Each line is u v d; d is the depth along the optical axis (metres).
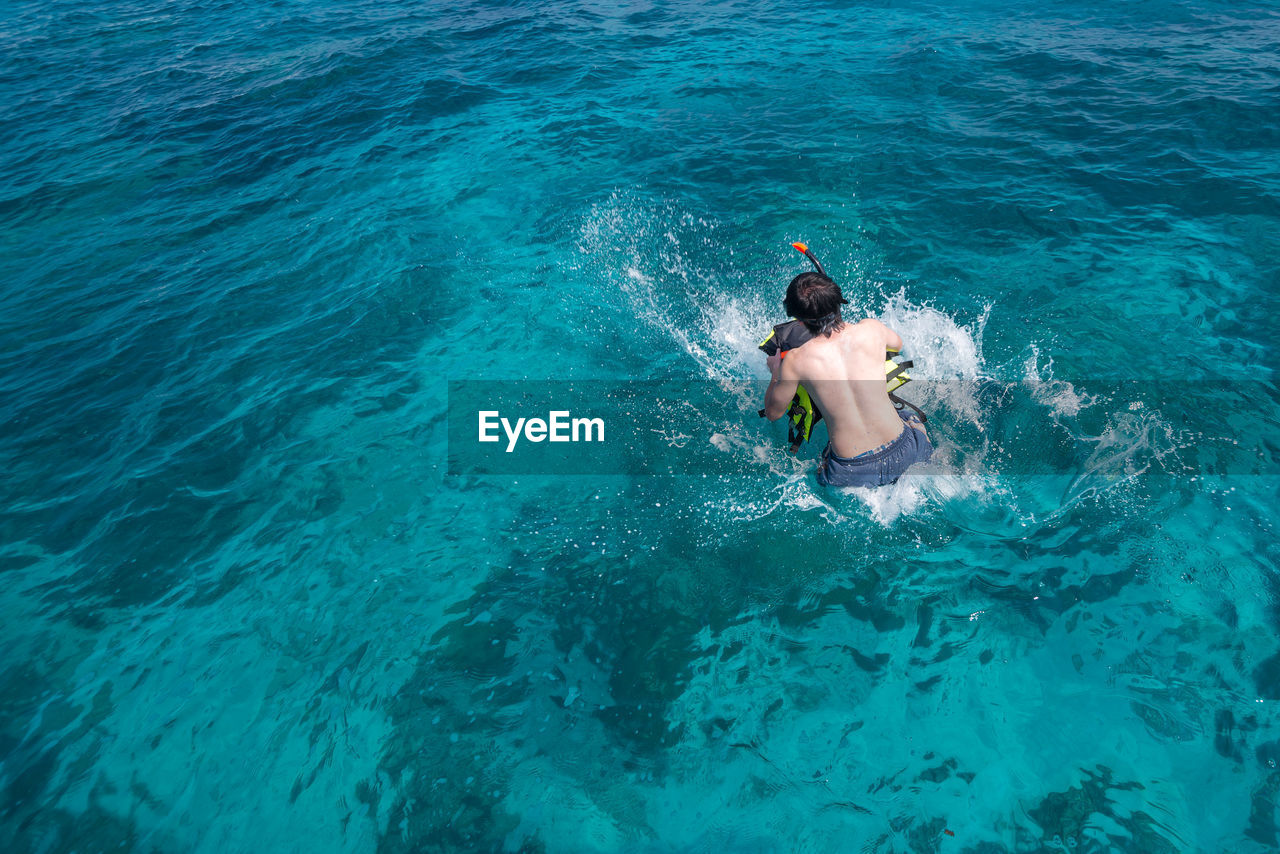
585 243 5.68
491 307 5.02
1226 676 2.41
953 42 9.50
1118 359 3.92
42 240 6.47
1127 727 2.32
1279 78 7.34
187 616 3.04
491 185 6.82
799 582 2.95
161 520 3.52
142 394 4.46
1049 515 3.06
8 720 2.66
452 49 11.06
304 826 2.31
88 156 8.25
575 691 2.65
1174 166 5.91
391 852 2.23
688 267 5.30
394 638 2.89
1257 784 2.12
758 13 11.98
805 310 3.00
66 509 3.63
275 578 3.18
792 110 7.84
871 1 12.07
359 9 14.27
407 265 5.61
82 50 12.71
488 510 3.44
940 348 4.11
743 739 2.46
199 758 2.51
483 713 2.61
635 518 3.32
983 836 2.12
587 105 8.52
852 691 2.56
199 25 13.93
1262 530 2.88
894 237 5.36
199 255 6.06
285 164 7.68
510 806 2.33
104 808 2.38
